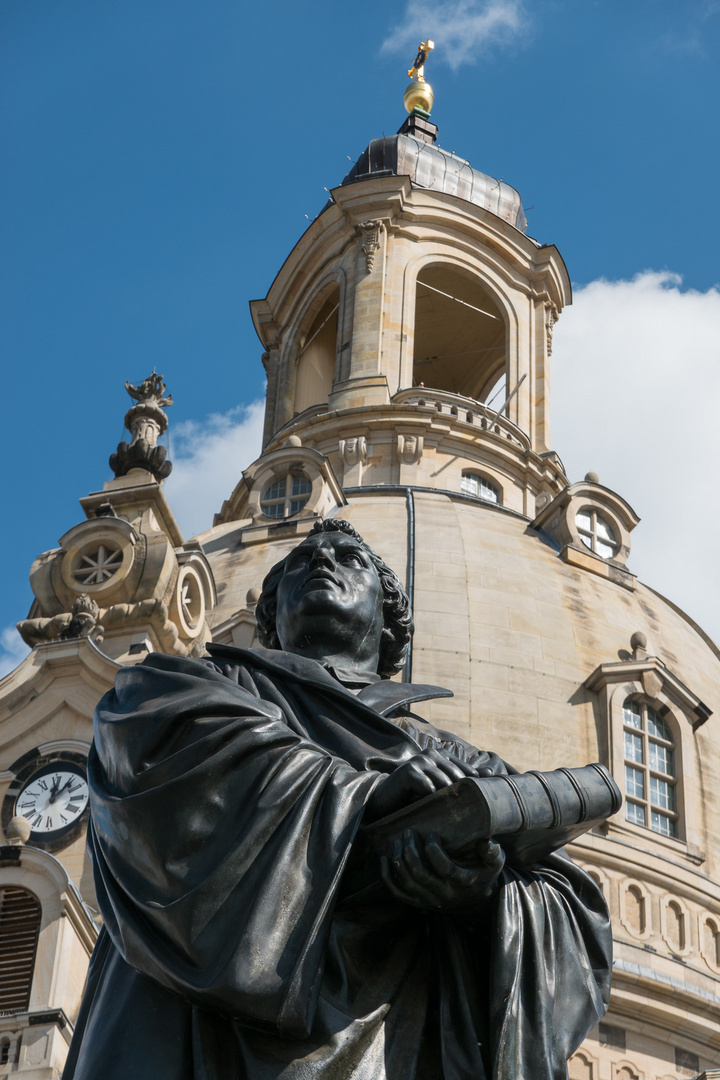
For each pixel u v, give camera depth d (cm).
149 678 410
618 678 4712
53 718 3284
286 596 491
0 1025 2423
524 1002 385
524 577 5034
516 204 7044
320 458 5397
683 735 4744
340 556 502
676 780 4706
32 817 3155
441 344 6869
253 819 371
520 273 6731
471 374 6869
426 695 462
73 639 3341
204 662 434
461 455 5869
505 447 5962
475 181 7012
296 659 443
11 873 2644
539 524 5459
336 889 369
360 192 6550
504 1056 373
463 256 6569
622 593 5241
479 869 381
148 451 3953
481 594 4884
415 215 6562
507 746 4506
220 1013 358
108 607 3519
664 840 4553
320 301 6688
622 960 4266
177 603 3591
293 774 380
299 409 6606
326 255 6650
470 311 6769
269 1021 352
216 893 362
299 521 5247
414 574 4922
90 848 400
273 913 360
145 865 372
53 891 2627
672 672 4897
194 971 358
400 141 7025
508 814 382
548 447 6284
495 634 4750
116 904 374
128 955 369
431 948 396
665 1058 4194
